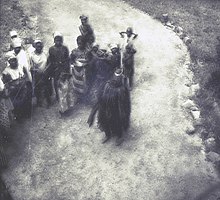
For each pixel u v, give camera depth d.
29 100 9.42
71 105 9.86
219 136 9.42
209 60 12.12
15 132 9.32
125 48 9.89
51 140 9.23
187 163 8.93
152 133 9.57
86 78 9.89
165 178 8.58
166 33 13.41
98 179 8.48
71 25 13.34
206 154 9.15
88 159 8.87
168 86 11.03
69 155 8.93
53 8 14.10
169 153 9.12
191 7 15.14
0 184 8.02
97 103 8.84
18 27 12.91
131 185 8.39
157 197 8.20
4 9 13.58
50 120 9.70
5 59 11.41
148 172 8.67
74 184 8.35
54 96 10.31
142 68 11.60
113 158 8.92
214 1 15.70
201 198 8.20
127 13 14.34
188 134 9.62
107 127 8.95
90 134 9.42
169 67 11.77
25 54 9.45
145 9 14.61
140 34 13.20
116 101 8.41
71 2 14.57
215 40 13.18
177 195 8.26
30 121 9.61
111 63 9.45
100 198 8.12
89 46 9.73
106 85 8.39
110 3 14.84
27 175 8.46
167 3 15.20
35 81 9.49
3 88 8.52
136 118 9.92
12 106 8.95
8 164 8.62
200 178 8.62
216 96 10.54
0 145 8.17
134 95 10.59
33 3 14.16
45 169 8.60
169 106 10.36
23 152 8.91
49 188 8.26
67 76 9.46
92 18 13.82
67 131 9.47
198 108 10.30
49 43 12.38
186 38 12.99
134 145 9.23
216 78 10.78
